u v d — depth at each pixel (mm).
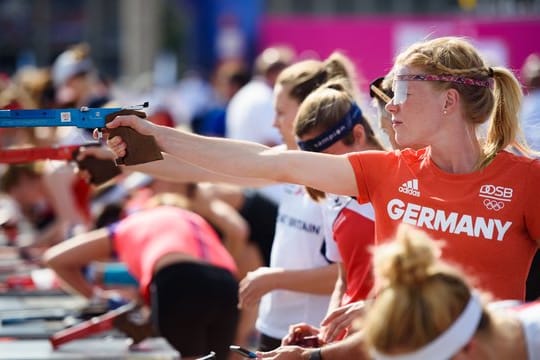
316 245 6824
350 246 5875
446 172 4891
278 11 50250
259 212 11250
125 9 48906
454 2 47312
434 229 4820
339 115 6117
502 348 3723
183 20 55438
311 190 6172
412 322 3488
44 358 7016
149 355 7203
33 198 13391
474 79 4891
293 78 6898
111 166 6391
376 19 26094
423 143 4918
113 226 8727
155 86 32594
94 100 15078
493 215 4789
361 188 5008
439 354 3518
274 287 6617
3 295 9734
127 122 4980
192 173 6352
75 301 9375
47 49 57625
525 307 4066
